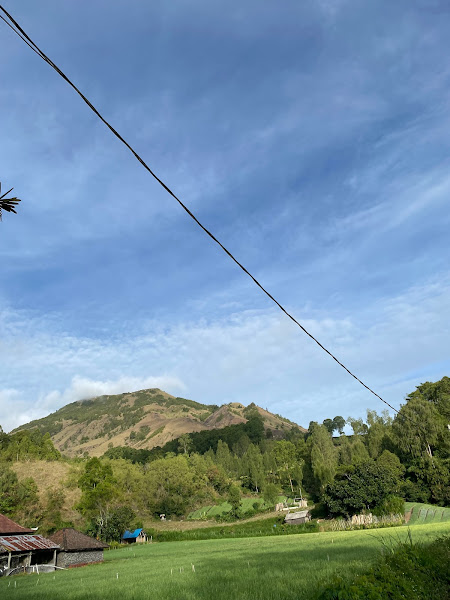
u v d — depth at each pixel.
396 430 105.19
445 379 121.69
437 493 86.00
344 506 90.25
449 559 15.67
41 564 55.09
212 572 30.89
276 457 166.00
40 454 166.88
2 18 5.20
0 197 5.71
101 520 95.56
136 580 31.48
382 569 14.21
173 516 134.12
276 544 56.69
